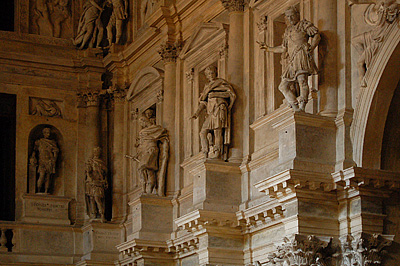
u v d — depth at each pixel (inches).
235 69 1289.4
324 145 1048.2
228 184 1239.5
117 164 1644.9
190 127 1424.7
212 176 1230.9
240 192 1243.2
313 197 1029.2
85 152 1688.0
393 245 1036.5
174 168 1445.6
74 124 1700.3
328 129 1054.4
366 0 1056.8
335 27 1091.9
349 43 1078.4
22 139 1659.7
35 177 1657.2
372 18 1053.8
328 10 1098.1
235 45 1296.8
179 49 1477.6
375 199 1029.2
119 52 1670.8
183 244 1349.7
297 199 1024.9
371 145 1039.6
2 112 1688.0
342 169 1030.4
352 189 1022.4
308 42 1091.3
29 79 1688.0
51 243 1625.2
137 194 1587.1
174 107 1462.8
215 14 1391.5
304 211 1023.0
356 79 1063.0
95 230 1596.9
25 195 1635.1
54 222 1642.5
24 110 1673.2
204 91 1290.6
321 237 1023.0
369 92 1033.5
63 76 1712.6
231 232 1210.0
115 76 1688.0
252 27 1293.1
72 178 1681.8
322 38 1092.5
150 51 1587.1
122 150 1652.3
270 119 1216.8
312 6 1154.0
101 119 1699.1
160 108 1519.4
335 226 1035.3
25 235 1614.2
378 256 1018.7
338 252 1026.7
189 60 1449.3
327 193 1034.1
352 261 1014.4
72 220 1660.9
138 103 1631.4
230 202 1232.8
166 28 1486.2
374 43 1039.0
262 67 1254.9
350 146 1047.0
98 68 1713.8
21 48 1695.4
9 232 1626.5
